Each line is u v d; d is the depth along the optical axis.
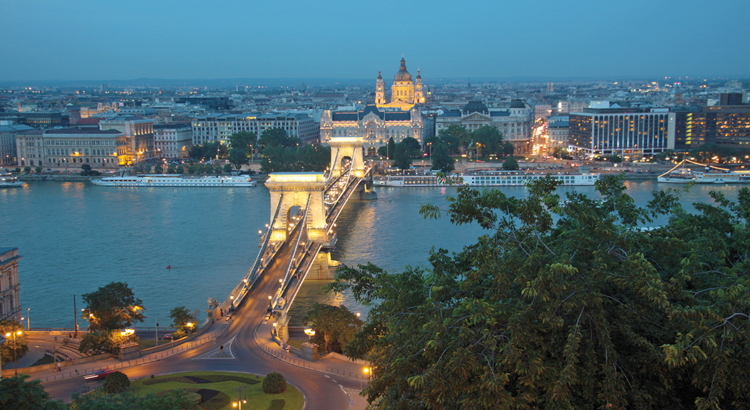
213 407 113.06
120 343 145.88
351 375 130.00
